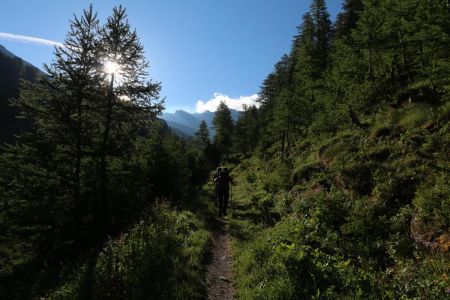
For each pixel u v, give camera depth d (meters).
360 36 23.11
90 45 15.02
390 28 20.95
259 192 19.94
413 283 6.48
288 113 35.34
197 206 18.25
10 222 13.61
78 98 14.78
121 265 8.19
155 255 8.99
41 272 12.80
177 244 10.57
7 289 12.38
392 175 11.16
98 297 7.12
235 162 74.38
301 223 10.69
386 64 24.41
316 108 33.66
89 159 15.45
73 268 10.82
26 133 14.36
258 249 9.56
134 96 16.30
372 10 23.12
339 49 28.27
